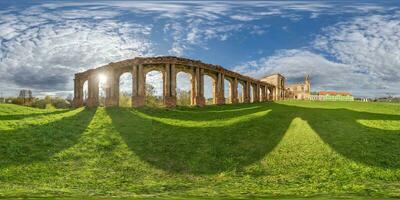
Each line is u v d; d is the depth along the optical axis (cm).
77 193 2962
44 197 2695
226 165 3897
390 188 3153
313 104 8019
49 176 3500
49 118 5519
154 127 5272
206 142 4584
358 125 5309
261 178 3544
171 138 4756
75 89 7888
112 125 5312
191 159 4066
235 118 5812
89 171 3681
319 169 3725
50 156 3969
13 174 3462
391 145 4369
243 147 4391
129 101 11456
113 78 7475
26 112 5909
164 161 4016
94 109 6581
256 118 5712
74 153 4125
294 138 4659
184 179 3550
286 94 16162
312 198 2694
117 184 3359
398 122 5628
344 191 3061
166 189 3200
